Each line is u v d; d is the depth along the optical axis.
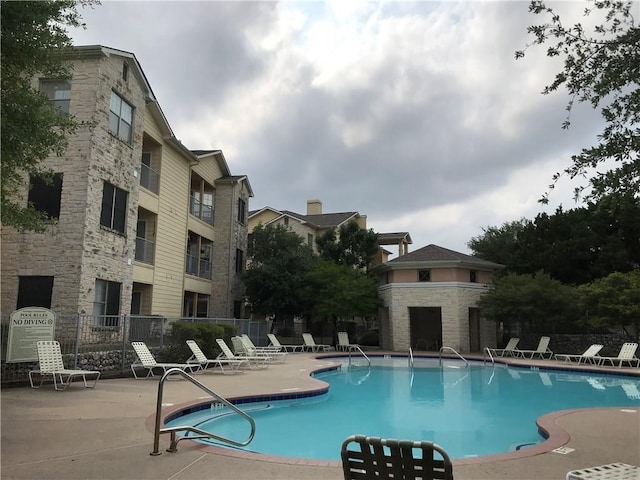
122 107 16.73
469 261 26.97
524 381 16.14
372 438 3.06
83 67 15.16
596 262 28.09
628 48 4.63
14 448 5.58
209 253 26.70
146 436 6.18
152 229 20.09
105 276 15.48
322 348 27.41
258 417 9.55
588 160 4.52
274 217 38.22
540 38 5.02
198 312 26.31
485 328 27.67
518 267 30.39
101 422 7.02
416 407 11.21
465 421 9.63
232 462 5.12
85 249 14.44
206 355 16.41
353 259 31.86
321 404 11.32
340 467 5.00
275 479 4.61
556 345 23.64
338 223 38.66
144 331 14.91
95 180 14.98
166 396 9.70
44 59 7.78
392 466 3.02
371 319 35.25
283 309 27.98
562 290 22.94
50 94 15.09
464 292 26.89
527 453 5.72
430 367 20.08
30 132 7.14
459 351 26.02
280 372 15.19
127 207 16.94
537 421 7.80
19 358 10.77
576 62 4.87
